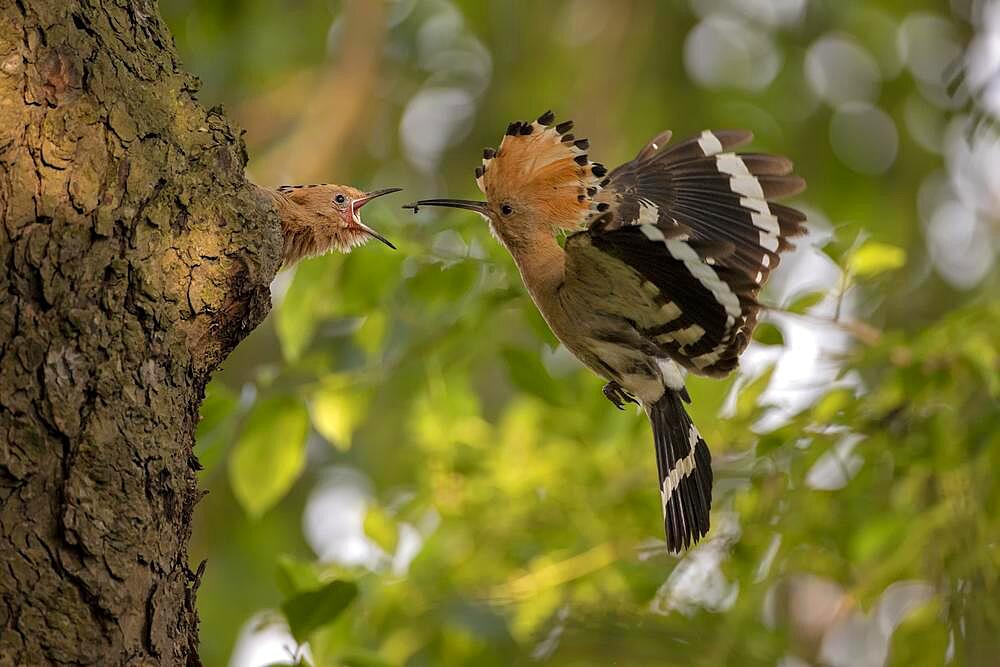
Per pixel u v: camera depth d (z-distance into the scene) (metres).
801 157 17.89
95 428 5.65
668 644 10.48
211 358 6.30
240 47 16.69
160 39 6.38
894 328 14.80
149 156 6.05
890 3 17.81
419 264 9.94
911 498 10.28
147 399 5.86
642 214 8.66
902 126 17.72
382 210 9.90
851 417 10.00
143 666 5.71
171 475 5.91
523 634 11.16
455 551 11.45
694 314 7.75
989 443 9.59
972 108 12.09
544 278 8.76
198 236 6.15
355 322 10.80
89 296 5.76
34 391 5.55
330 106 16.41
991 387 9.12
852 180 17.64
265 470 9.65
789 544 10.26
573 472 11.40
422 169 17.91
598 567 10.95
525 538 11.39
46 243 5.69
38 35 5.83
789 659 12.05
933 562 10.12
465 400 11.20
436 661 11.19
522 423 11.62
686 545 8.68
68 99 5.86
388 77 18.03
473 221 10.00
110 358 5.76
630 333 8.52
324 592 8.24
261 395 10.16
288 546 16.55
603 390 9.51
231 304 6.27
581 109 17.45
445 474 11.41
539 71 17.86
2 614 5.36
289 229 9.64
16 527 5.43
